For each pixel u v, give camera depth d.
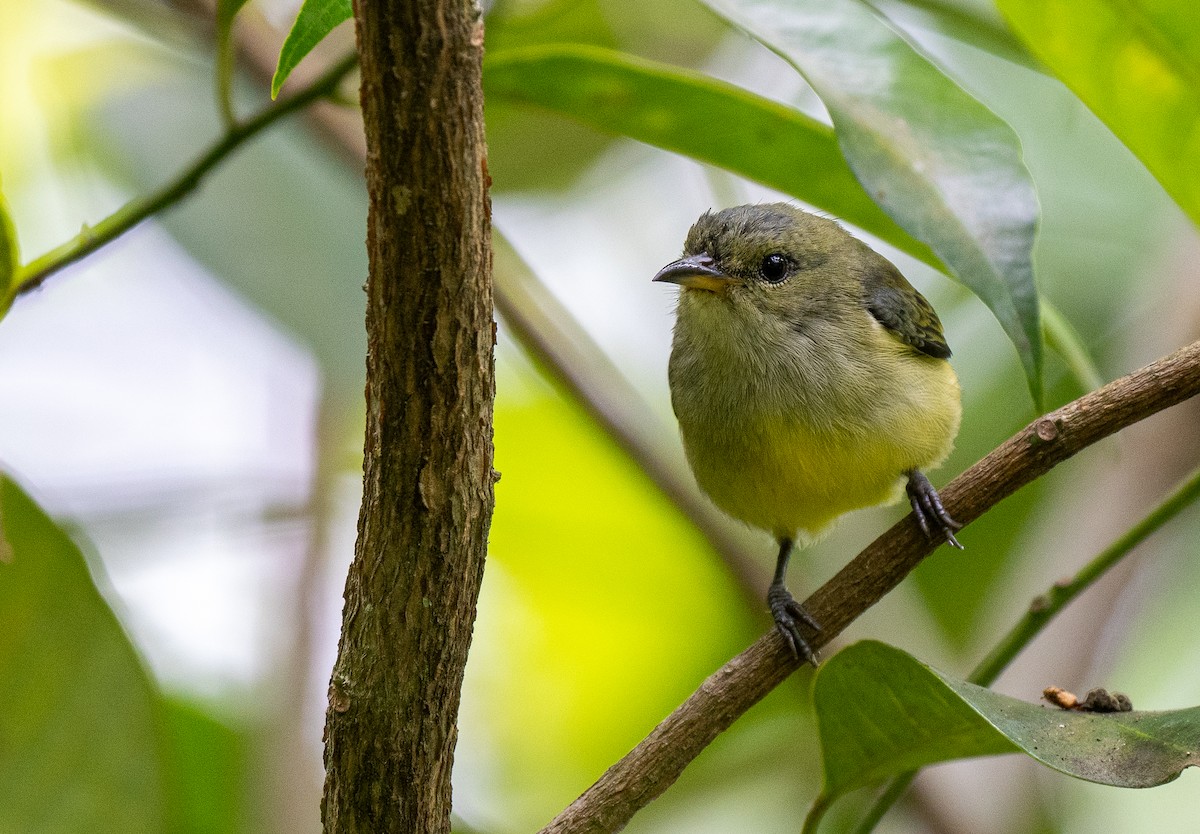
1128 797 10.47
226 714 9.73
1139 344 11.45
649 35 12.30
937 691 5.88
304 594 9.92
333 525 10.62
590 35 11.98
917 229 6.33
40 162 11.52
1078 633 10.12
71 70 11.20
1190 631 10.84
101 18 11.69
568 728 11.78
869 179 6.41
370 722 5.11
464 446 4.83
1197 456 10.84
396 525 4.89
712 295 9.13
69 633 7.04
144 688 7.09
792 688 10.82
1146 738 5.58
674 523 12.04
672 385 9.62
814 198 7.98
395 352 4.67
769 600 9.02
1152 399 6.18
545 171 12.51
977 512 6.55
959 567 11.71
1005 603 10.63
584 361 10.48
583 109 7.61
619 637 12.12
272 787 9.12
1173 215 11.72
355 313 10.34
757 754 10.79
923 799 9.53
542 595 12.23
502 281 10.44
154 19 10.45
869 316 8.98
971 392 11.63
